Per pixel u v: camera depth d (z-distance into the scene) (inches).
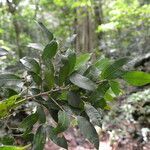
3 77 44.4
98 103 46.0
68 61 42.2
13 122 86.5
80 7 263.3
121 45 273.4
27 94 44.6
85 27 266.5
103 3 315.3
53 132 43.4
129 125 157.1
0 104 40.9
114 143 140.8
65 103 44.6
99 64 47.3
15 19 233.8
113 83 46.8
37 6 259.9
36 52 52.0
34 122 44.5
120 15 211.3
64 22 292.0
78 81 41.8
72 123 50.0
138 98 169.9
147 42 262.1
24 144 80.5
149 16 224.4
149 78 43.5
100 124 42.0
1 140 51.5
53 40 42.8
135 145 143.3
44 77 43.9
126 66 44.4
